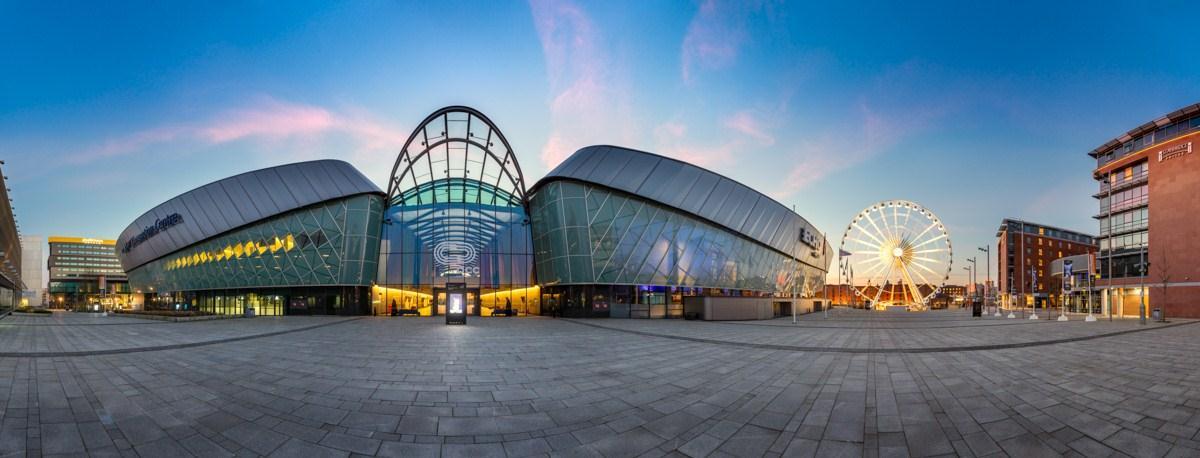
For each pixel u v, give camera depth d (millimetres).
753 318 41531
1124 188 60344
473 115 45000
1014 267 116938
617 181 43125
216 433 7539
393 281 48062
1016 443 7156
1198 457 6625
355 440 7199
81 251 177000
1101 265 62594
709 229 47406
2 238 54844
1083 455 6695
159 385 11133
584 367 13836
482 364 14375
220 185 50031
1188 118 52594
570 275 43000
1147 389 10914
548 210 45719
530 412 8781
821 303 69125
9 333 25969
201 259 52219
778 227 55906
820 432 7637
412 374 12633
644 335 24453
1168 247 52844
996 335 25656
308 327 30047
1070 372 13227
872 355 16703
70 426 7883
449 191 52938
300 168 47781
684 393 10336
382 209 49500
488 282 48312
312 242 46844
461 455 6605
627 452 6742
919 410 8961
